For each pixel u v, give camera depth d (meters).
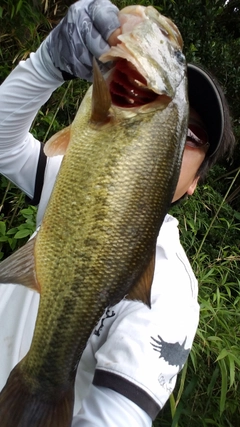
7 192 0.95
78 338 0.34
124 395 0.33
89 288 0.34
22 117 0.46
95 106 0.34
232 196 1.95
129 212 0.34
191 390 0.81
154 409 0.33
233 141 0.59
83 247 0.34
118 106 0.35
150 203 0.34
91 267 0.34
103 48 0.36
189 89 0.47
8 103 0.44
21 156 0.51
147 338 0.36
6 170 0.51
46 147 0.38
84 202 0.34
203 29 1.71
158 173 0.34
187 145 0.47
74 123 0.36
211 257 1.44
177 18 1.61
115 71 0.35
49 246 0.35
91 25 0.36
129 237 0.34
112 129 0.34
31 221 0.87
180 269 0.46
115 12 0.36
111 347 0.36
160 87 0.34
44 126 1.01
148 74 0.34
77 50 0.37
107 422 0.31
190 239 1.34
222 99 0.49
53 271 0.34
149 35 0.35
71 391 0.35
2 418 0.33
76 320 0.34
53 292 0.34
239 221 1.74
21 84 0.43
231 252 1.36
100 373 0.34
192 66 0.47
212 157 0.54
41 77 0.42
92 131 0.35
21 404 0.34
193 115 0.48
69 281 0.34
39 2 1.00
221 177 1.92
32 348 0.35
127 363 0.34
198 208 1.39
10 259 0.35
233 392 0.88
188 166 0.48
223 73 1.79
